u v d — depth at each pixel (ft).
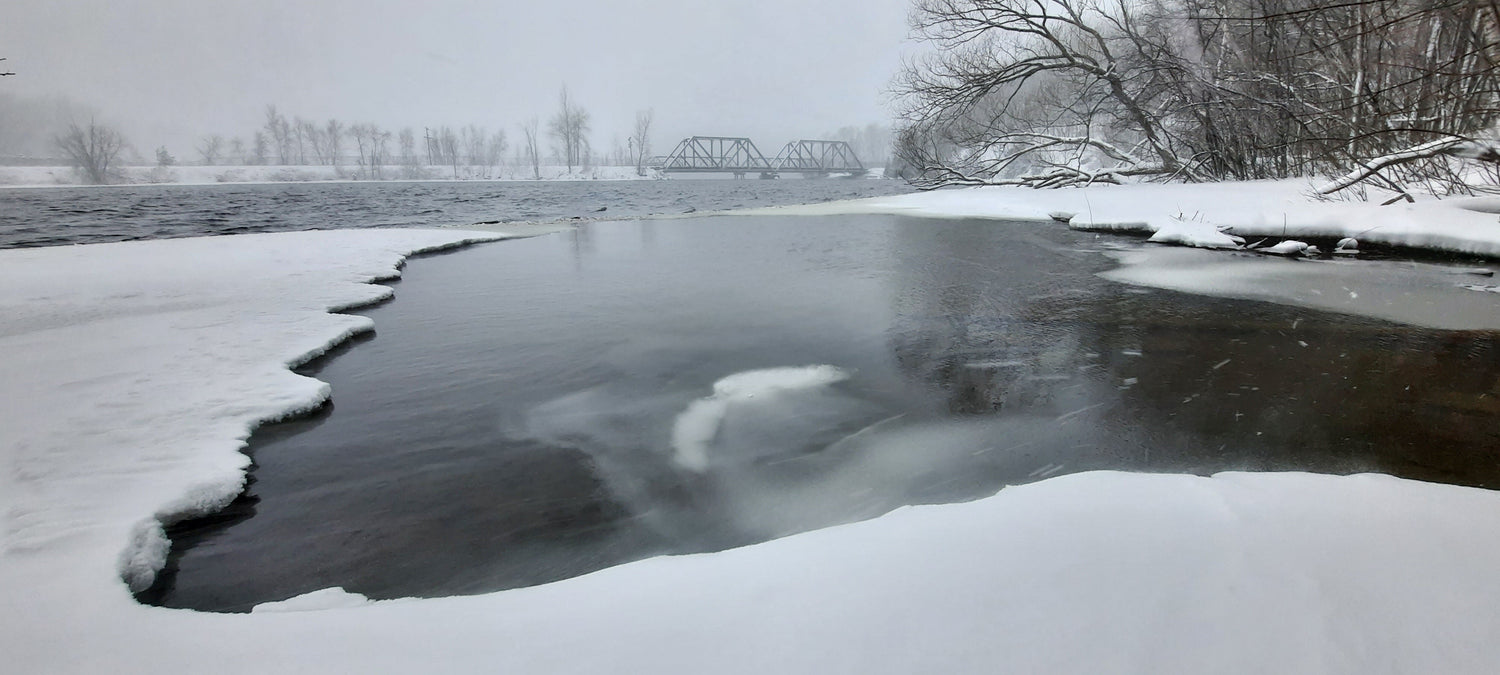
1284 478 8.23
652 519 9.85
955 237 40.88
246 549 9.09
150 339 17.65
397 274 28.35
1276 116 52.29
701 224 50.67
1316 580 5.63
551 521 9.81
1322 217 34.17
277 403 13.41
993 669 4.61
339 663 5.01
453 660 4.98
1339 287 24.82
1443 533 6.51
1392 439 11.96
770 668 4.72
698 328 20.39
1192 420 13.03
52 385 14.01
